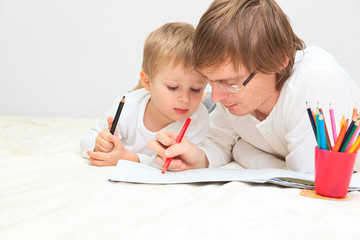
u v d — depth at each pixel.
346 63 2.80
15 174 1.04
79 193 0.83
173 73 1.15
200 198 0.79
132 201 0.80
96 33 2.82
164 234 0.63
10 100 2.85
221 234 0.64
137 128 1.34
